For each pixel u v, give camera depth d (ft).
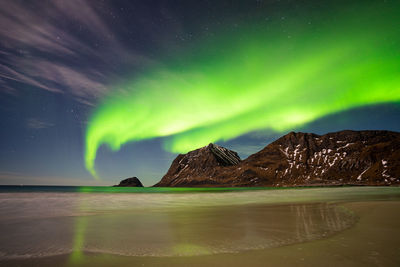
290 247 22.88
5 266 18.84
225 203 81.46
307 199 96.73
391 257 19.24
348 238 26.00
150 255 21.34
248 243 24.94
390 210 50.75
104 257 20.94
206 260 19.60
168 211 56.54
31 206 68.39
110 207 67.21
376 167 601.62
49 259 20.56
